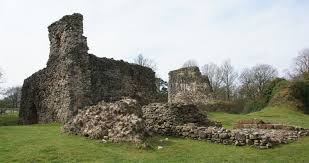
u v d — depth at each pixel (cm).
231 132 1786
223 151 1608
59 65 3019
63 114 2845
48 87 3177
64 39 2988
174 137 1977
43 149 1539
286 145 1775
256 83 7888
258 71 7931
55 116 2995
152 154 1521
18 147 1580
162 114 2125
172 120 2086
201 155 1523
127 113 1808
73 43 2931
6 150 1531
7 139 1773
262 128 2477
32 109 3494
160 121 2111
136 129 1702
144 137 1720
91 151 1527
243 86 8100
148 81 3772
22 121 3662
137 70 3653
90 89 2939
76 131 1906
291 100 4534
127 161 1395
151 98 3762
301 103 4512
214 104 4822
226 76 8506
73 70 2872
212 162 1409
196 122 2217
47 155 1456
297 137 2030
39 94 3331
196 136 1894
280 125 2445
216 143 1788
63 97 2889
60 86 2958
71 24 2973
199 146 1703
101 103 2000
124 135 1680
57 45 3155
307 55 7850
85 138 1791
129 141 1650
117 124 1758
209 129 1877
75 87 2852
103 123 1797
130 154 1509
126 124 1723
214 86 8419
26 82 3688
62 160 1403
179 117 2130
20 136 1873
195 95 5012
